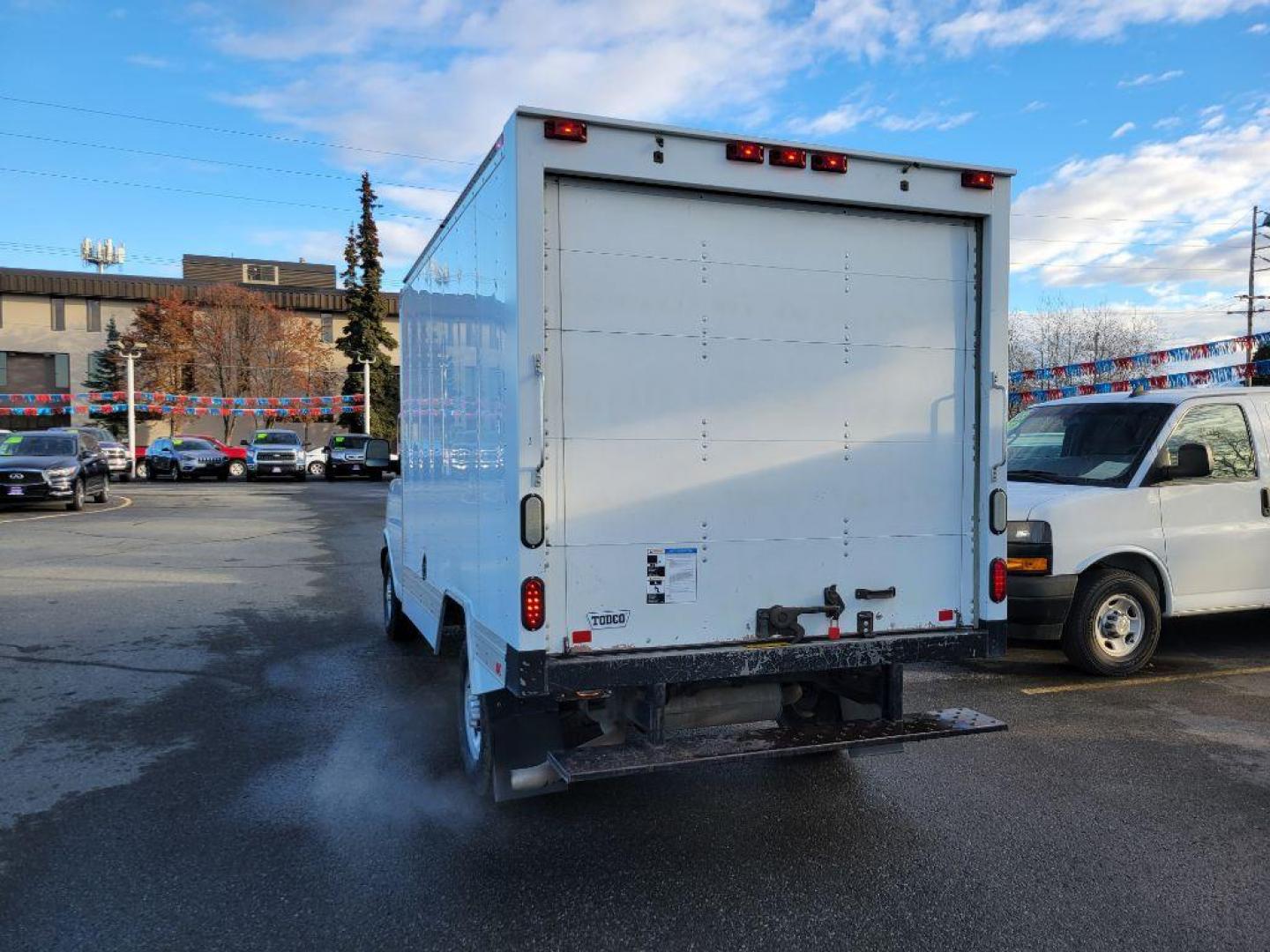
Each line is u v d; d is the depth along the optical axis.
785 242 4.00
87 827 4.24
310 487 30.30
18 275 52.25
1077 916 3.46
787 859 3.93
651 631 3.81
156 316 49.41
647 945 3.27
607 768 3.64
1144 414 7.36
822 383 4.07
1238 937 3.33
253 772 4.94
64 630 8.40
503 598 3.79
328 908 3.52
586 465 3.69
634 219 3.76
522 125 3.54
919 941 3.29
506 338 3.67
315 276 66.06
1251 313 43.38
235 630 8.43
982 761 5.14
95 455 21.70
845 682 4.43
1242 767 5.05
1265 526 7.34
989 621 4.32
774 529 4.00
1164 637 8.41
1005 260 4.29
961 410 4.34
